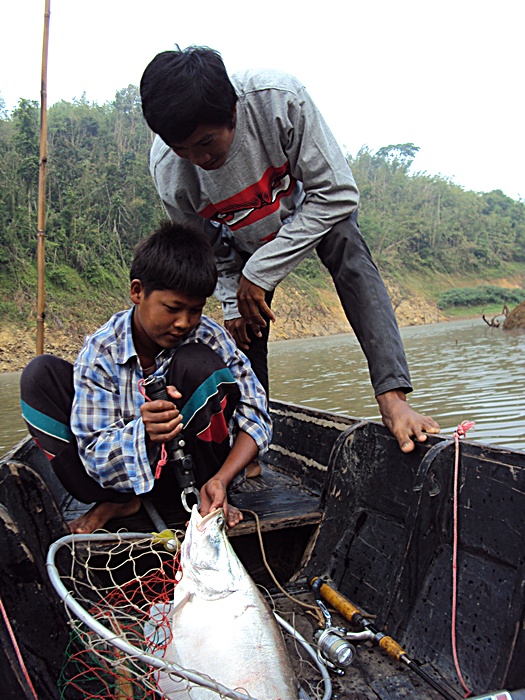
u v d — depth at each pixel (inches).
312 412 99.3
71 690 56.1
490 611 56.1
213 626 51.3
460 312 2402.8
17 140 1621.6
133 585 67.9
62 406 72.4
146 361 76.3
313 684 58.2
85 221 1600.6
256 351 105.6
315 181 86.9
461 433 65.4
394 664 60.5
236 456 73.7
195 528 54.6
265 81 84.4
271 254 88.1
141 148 2090.3
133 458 66.6
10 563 54.6
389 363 79.3
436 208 3144.7
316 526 79.0
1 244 1366.9
